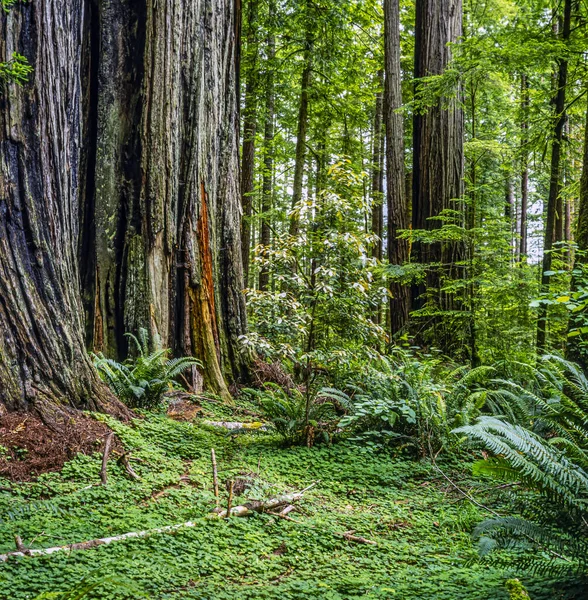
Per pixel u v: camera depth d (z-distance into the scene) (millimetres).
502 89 16391
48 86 7066
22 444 6070
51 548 4230
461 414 7965
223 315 11344
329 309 8000
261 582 4168
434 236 12109
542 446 3793
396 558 4875
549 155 13469
